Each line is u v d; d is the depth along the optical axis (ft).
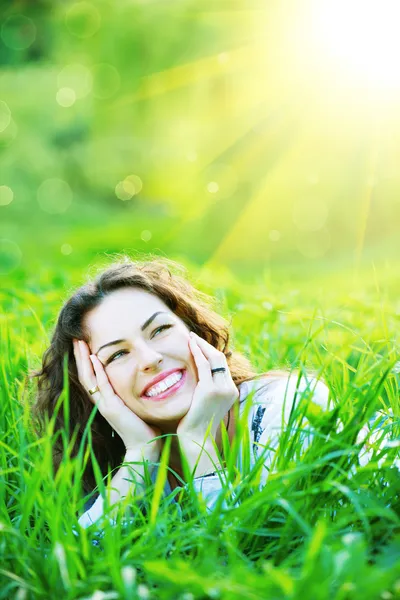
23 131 57.41
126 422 7.28
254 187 45.24
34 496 5.32
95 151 57.26
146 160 56.24
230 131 50.60
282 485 5.34
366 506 5.52
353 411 6.23
